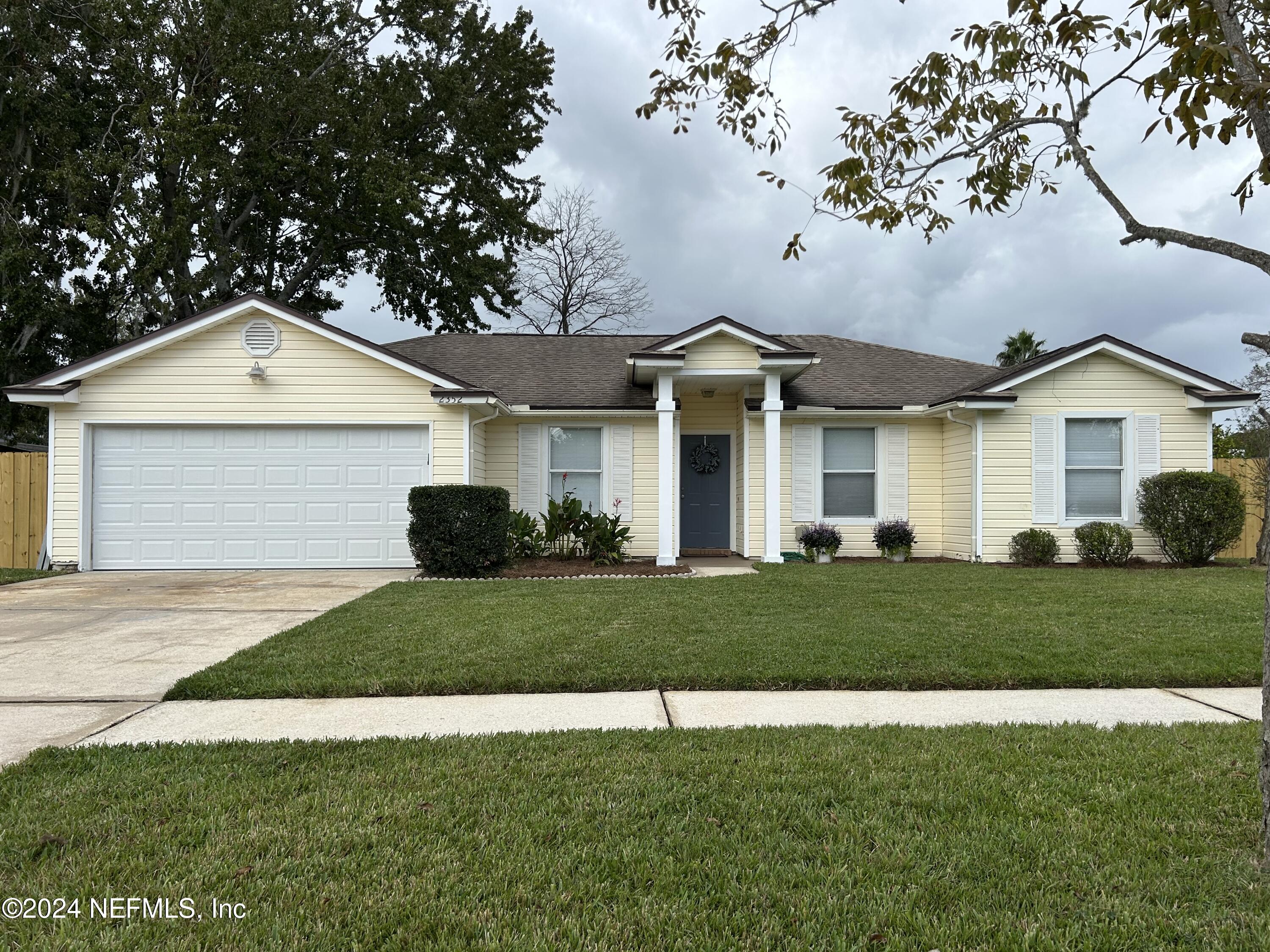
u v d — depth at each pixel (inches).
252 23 776.3
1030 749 154.9
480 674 211.5
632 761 149.5
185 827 120.4
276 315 484.1
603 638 253.4
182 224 761.0
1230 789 135.0
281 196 922.1
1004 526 513.3
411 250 973.2
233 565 485.7
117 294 871.7
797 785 137.4
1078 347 501.7
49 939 90.7
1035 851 113.5
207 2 767.1
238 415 484.4
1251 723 173.6
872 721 179.5
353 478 491.8
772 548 512.4
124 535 482.3
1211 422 509.4
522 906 99.3
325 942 91.2
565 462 560.7
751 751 154.8
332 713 186.9
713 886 104.2
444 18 989.2
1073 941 91.6
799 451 561.3
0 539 515.8
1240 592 343.9
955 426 545.6
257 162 836.6
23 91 753.0
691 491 603.8
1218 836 118.2
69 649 253.8
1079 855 111.9
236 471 487.5
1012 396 497.0
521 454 557.0
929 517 566.9
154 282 818.2
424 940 91.9
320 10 934.4
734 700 197.6
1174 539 479.8
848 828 120.1
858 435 568.1
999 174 193.8
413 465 493.7
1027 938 91.1
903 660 224.5
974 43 174.6
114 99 840.3
